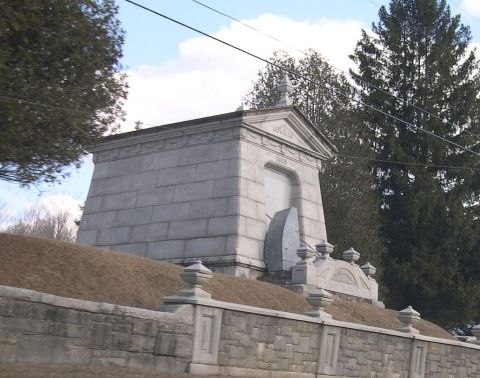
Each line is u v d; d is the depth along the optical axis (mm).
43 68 11094
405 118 36781
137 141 22703
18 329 9062
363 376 15008
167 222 20969
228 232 19344
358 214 31266
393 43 37250
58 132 11430
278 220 20219
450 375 18094
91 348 9867
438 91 36031
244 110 20078
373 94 36875
